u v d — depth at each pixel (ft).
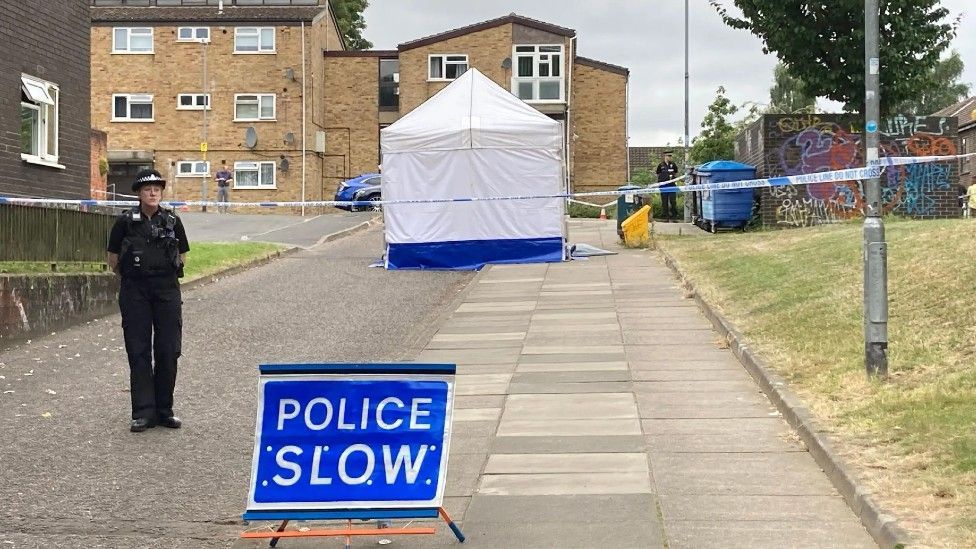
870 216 30.45
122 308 30.76
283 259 78.38
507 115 74.95
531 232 73.72
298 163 164.14
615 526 21.76
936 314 35.63
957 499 20.17
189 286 63.10
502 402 33.76
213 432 30.45
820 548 20.01
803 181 41.93
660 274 63.98
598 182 173.27
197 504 23.98
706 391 33.94
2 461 27.27
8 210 46.83
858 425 26.20
